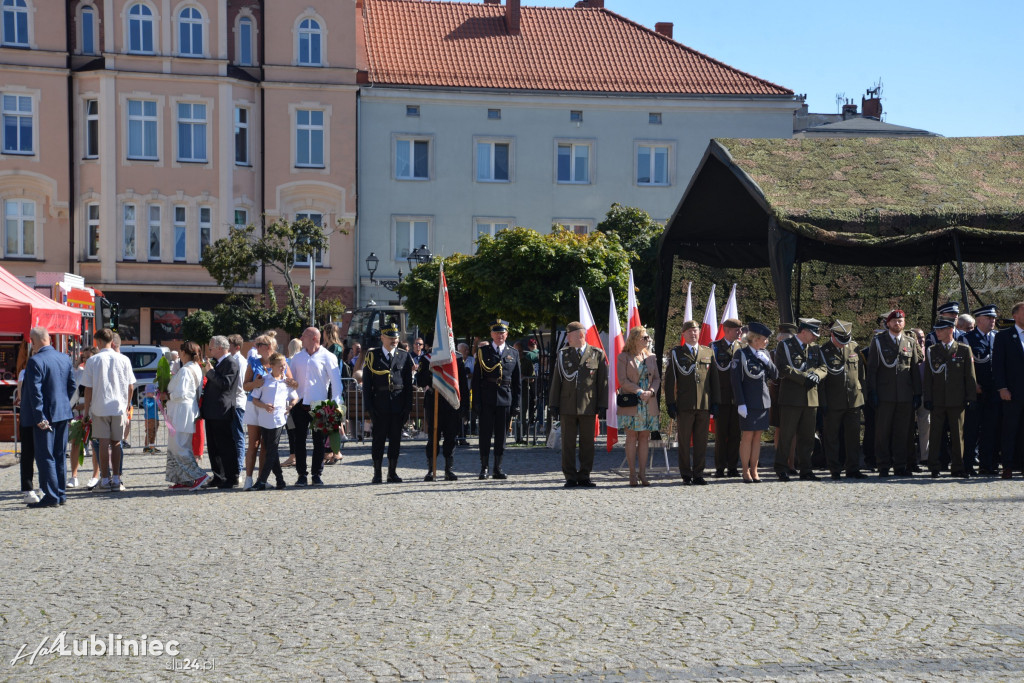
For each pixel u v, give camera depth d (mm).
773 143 18078
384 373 13859
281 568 8328
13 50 38062
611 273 22500
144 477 15125
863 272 18953
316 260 40594
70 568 8438
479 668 5801
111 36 38375
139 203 38750
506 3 45969
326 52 40500
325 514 10992
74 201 39000
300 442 13742
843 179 16719
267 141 40188
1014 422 13484
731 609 6945
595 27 45844
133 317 39031
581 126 42469
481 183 41938
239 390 13602
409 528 10031
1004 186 16484
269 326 36250
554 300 21609
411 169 41750
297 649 6207
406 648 6184
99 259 38562
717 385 13539
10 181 38344
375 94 41031
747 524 10000
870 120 61219
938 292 18734
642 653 6031
